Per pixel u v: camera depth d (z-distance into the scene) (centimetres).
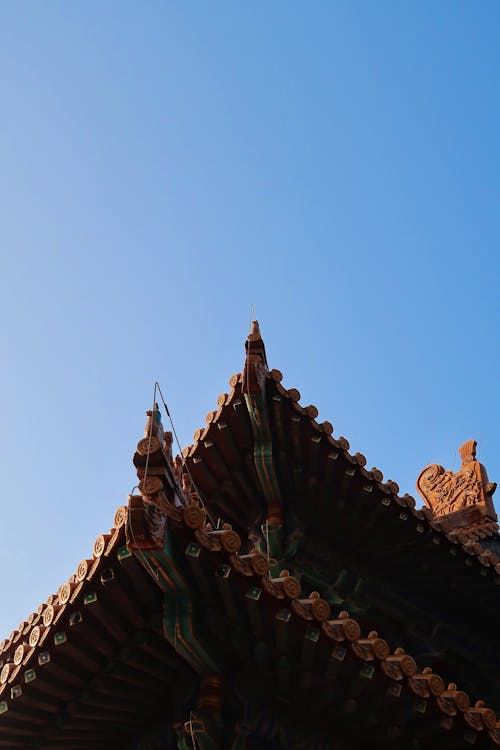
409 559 1836
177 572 1063
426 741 1174
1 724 1188
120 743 1282
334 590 1822
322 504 1788
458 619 1938
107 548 1065
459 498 2361
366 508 1772
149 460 1063
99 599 1088
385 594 1873
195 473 1758
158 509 1034
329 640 1102
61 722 1209
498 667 1925
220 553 1068
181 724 1164
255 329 1770
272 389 1703
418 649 1881
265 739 1192
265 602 1092
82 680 1171
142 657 1166
